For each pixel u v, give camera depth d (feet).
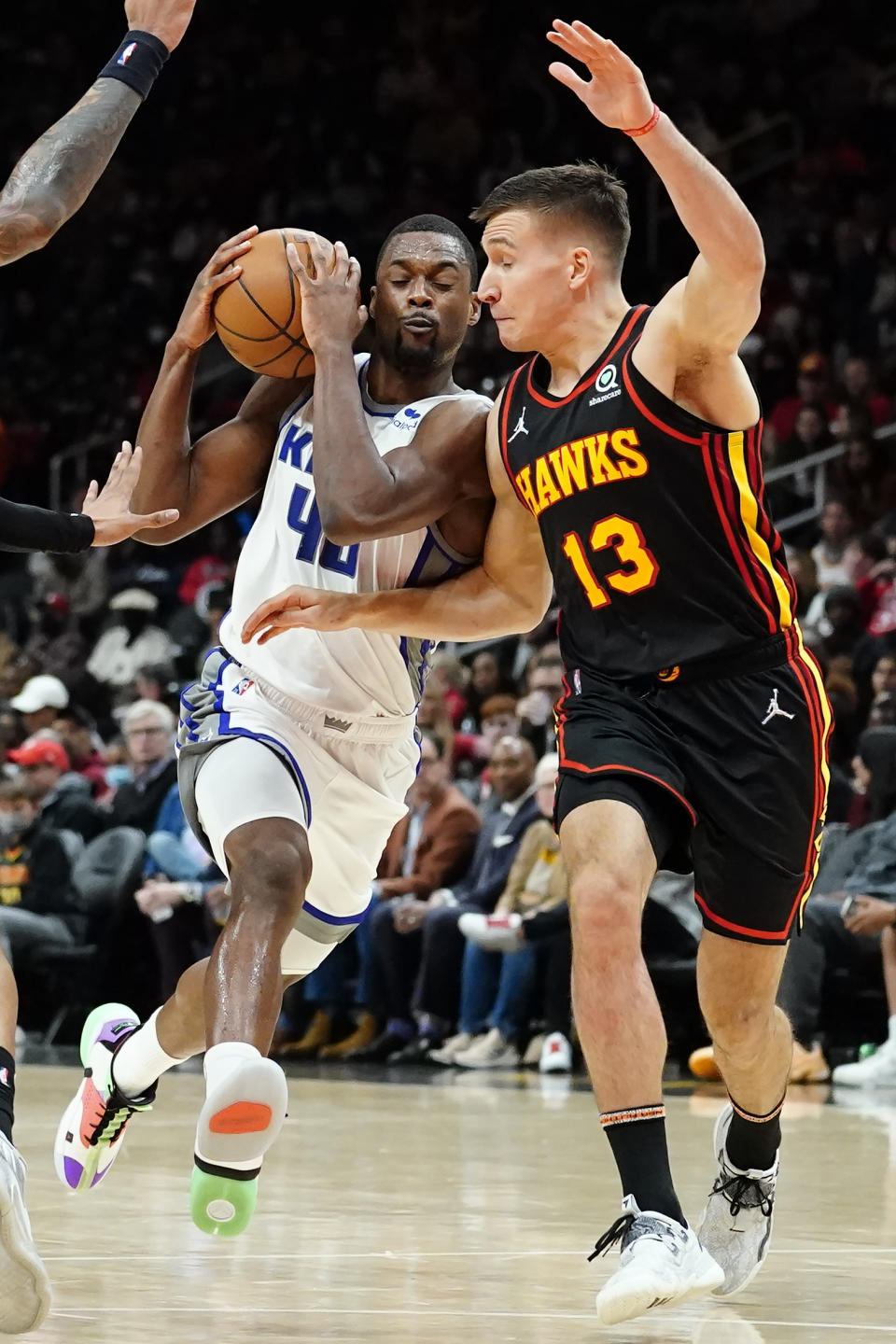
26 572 68.03
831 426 53.88
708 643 12.34
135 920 41.78
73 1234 14.65
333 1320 11.21
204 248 80.53
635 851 11.74
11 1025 10.78
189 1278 12.69
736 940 12.48
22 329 81.92
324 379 13.29
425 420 13.67
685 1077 34.30
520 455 12.87
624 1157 11.33
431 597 13.87
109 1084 14.74
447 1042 37.55
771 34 74.02
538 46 77.97
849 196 65.92
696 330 11.77
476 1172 19.36
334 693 13.92
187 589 61.72
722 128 73.56
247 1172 11.41
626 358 12.25
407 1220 15.76
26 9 85.15
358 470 12.96
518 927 35.40
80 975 41.91
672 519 12.20
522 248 12.74
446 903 37.55
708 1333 11.23
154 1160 20.16
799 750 12.40
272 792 13.26
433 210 76.79
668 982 34.81
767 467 54.03
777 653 12.47
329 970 39.37
